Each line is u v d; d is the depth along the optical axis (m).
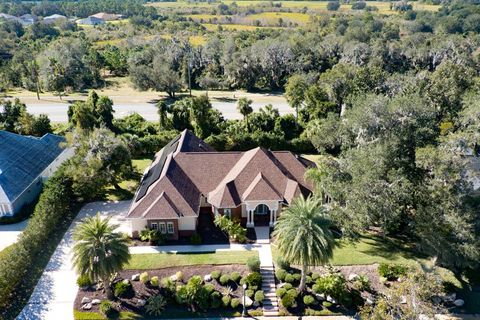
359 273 37.09
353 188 38.22
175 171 45.03
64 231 43.47
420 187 36.44
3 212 45.34
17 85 110.19
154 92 105.88
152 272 36.91
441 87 61.91
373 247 41.00
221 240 41.59
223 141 64.75
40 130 66.19
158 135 64.56
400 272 36.31
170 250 40.03
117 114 83.81
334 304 34.25
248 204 42.44
